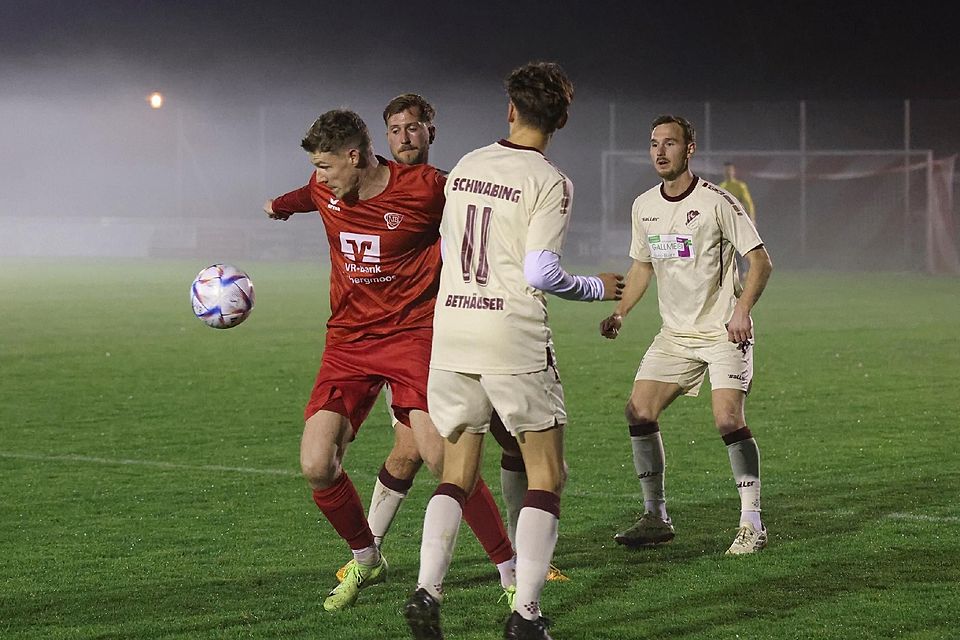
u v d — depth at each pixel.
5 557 13.96
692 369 14.91
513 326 10.78
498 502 17.20
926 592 12.31
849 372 30.41
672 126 14.77
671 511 16.22
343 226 12.16
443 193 12.03
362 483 18.09
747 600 12.11
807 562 13.49
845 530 14.98
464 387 11.05
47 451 20.66
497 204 10.80
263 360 33.12
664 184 15.16
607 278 11.17
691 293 14.86
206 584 12.89
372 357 12.39
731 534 14.98
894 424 22.97
